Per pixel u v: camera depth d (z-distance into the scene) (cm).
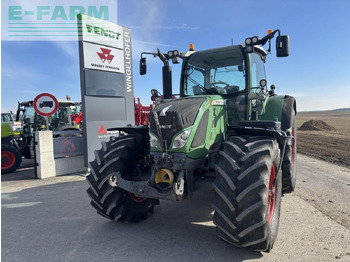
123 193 318
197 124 285
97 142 664
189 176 284
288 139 396
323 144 1091
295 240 288
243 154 257
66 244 291
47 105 656
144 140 352
